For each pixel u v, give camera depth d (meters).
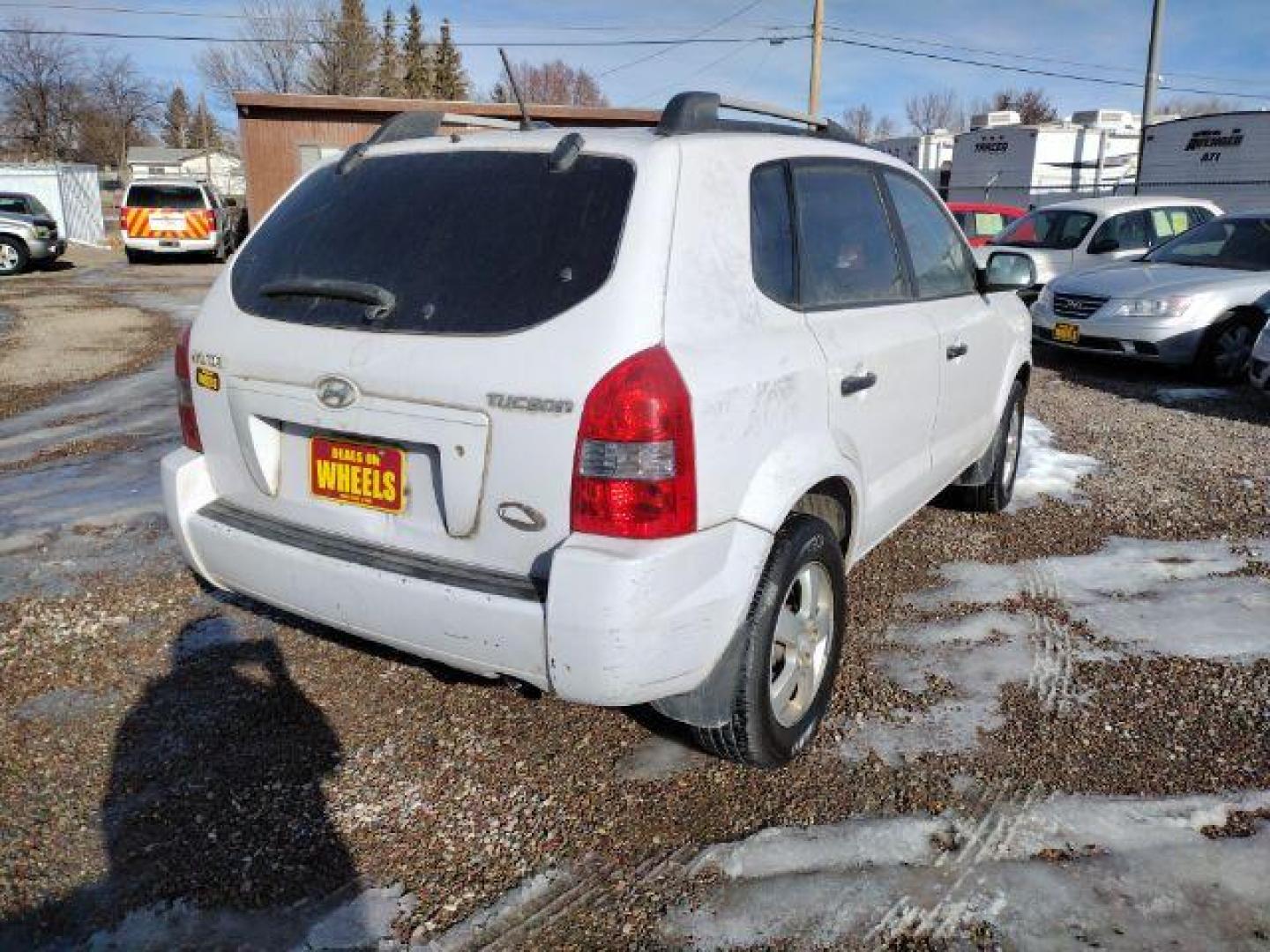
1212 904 2.42
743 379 2.50
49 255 21.25
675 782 2.91
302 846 2.62
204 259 25.20
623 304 2.35
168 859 2.57
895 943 2.30
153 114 78.62
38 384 9.04
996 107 72.88
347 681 3.45
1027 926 2.35
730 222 2.68
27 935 2.32
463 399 2.40
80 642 3.72
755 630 2.65
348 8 60.09
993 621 3.98
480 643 2.43
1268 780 2.93
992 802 2.81
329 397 2.61
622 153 2.57
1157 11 23.75
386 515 2.64
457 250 2.58
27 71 65.81
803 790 2.87
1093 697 3.39
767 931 2.34
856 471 3.11
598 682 2.34
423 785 2.88
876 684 3.47
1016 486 5.77
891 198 3.72
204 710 3.27
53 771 2.93
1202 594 4.27
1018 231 13.67
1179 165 23.61
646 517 2.30
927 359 3.64
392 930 2.35
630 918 2.38
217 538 2.89
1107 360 10.38
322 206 2.94
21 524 5.04
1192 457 6.45
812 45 26.56
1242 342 9.01
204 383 2.92
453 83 64.75
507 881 2.51
